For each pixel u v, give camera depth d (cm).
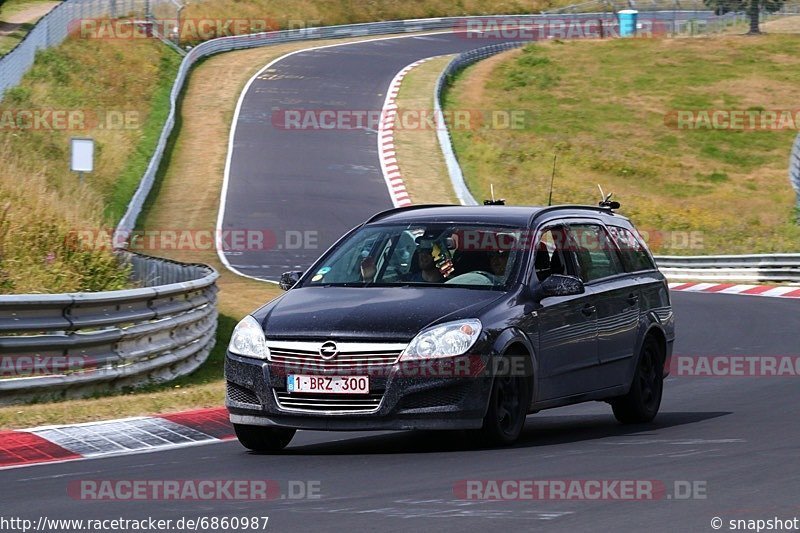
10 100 12131
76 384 4062
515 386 3038
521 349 3042
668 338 3772
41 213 6544
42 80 13775
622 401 3594
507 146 17275
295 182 13400
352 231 3406
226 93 17938
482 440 2966
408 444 3147
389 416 2825
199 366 5162
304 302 3070
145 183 12312
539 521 2094
